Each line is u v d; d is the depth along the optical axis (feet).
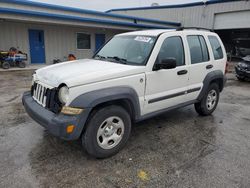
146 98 11.91
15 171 9.49
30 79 30.94
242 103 21.29
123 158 10.80
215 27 64.39
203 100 16.21
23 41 46.60
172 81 13.15
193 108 19.07
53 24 48.75
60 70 11.19
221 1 61.11
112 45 14.62
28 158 10.52
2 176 9.14
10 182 8.79
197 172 9.76
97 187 8.69
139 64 11.85
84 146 10.11
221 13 62.08
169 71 12.78
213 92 17.01
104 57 13.85
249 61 32.73
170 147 12.02
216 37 17.13
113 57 13.34
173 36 13.47
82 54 56.90
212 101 17.15
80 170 9.73
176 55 13.51
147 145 12.18
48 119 9.53
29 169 9.68
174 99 13.60
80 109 9.32
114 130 10.84
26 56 43.14
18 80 30.01
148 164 10.33
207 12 65.21
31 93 12.27
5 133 13.05
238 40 65.77
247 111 18.70
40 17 43.29
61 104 9.68
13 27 44.68
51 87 10.06
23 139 12.35
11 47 43.86
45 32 49.29
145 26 63.57
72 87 9.30
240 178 9.37
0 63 40.73
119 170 9.82
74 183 8.88
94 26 52.70
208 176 9.48
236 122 15.99
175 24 72.33
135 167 10.07
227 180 9.22
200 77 15.17
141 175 9.48
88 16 52.11
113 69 10.86
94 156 10.45
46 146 11.68
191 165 10.30
